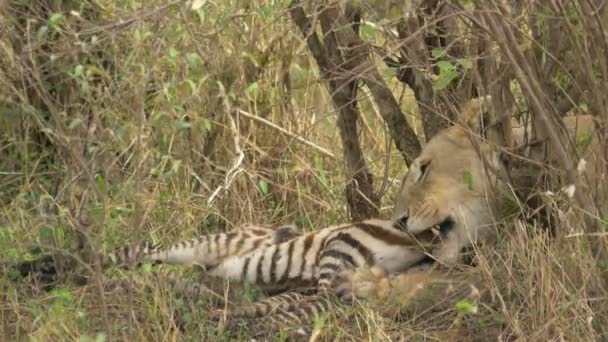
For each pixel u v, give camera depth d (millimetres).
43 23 11523
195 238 12883
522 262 11227
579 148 11367
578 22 10883
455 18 12062
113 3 12047
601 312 10664
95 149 10234
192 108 12945
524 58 10555
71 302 11172
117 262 12227
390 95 13008
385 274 11891
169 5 9727
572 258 10750
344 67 12711
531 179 11820
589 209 10617
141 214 10773
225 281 12500
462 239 12188
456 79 12555
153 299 11312
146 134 10688
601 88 10602
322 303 11648
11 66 11148
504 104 11727
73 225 11070
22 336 11023
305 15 12570
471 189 11773
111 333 10227
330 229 12844
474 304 10430
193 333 10875
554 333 10555
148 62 10555
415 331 11164
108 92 10586
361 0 11266
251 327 11250
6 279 11914
